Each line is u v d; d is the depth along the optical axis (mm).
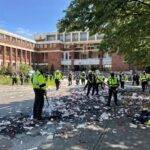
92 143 8422
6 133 9594
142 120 11648
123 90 30297
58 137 9086
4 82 47656
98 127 10602
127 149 7891
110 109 15227
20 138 9000
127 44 17969
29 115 12867
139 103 18016
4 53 78250
